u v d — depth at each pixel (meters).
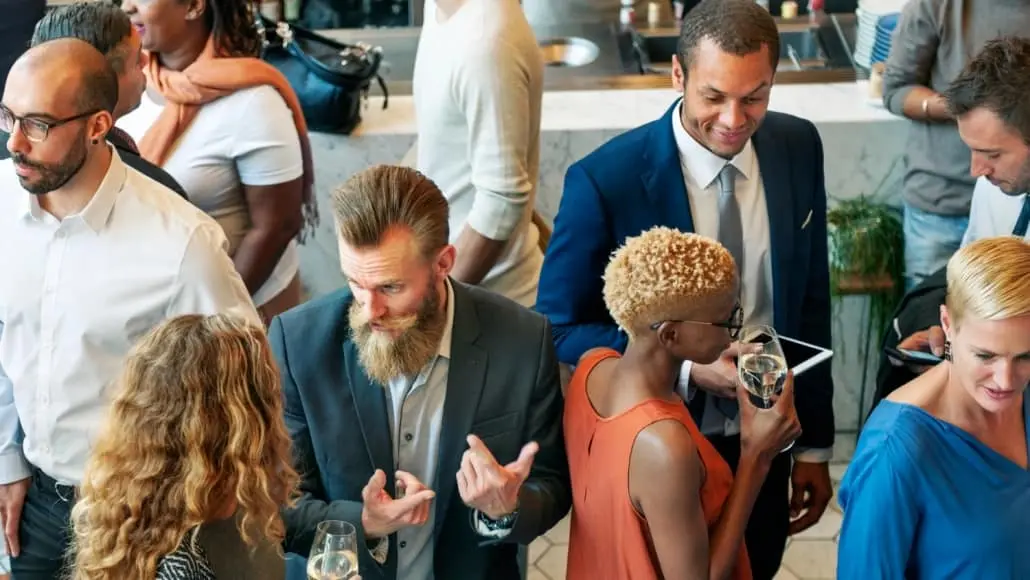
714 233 2.54
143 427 1.77
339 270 4.11
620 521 2.00
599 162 2.53
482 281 3.20
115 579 1.77
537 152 3.15
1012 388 1.88
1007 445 2.01
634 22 5.11
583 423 2.11
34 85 2.23
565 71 4.63
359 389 2.14
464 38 2.90
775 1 5.28
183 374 1.77
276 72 3.18
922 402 1.99
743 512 2.10
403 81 4.44
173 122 3.11
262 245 3.21
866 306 4.02
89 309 2.41
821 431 2.73
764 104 2.37
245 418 1.79
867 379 4.12
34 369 2.47
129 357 1.83
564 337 2.56
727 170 2.50
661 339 2.00
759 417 2.12
